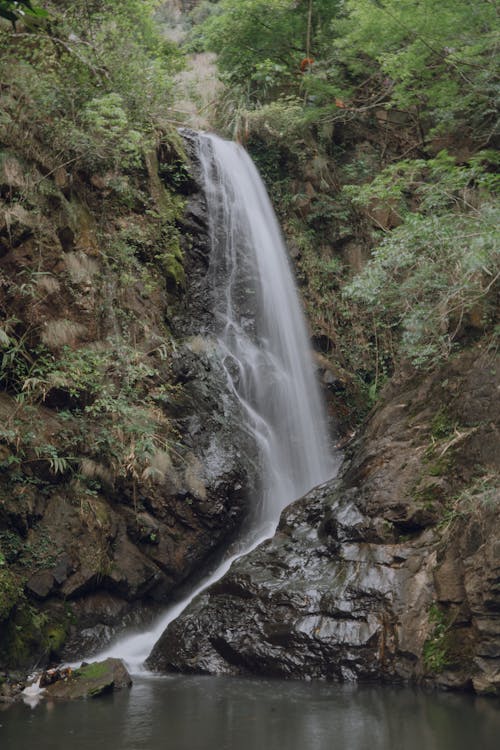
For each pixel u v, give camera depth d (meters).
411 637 6.51
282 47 15.94
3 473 7.41
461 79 12.90
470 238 8.28
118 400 8.38
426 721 5.20
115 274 9.52
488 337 8.31
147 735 4.86
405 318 9.23
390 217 14.08
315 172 14.18
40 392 8.10
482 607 6.30
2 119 8.47
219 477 8.92
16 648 6.71
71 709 5.60
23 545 7.28
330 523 7.75
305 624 6.83
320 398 12.06
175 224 11.22
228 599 7.41
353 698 5.90
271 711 5.49
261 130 14.08
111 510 8.21
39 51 9.50
